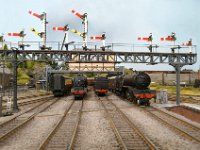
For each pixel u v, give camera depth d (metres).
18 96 43.56
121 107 27.41
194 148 11.53
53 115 21.77
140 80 29.56
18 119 19.94
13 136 13.91
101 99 38.75
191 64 29.75
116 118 19.81
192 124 16.45
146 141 12.12
